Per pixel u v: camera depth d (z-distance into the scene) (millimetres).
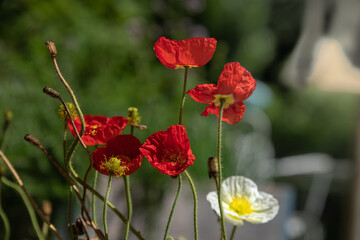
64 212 1764
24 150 1733
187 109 2680
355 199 2727
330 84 1978
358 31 1883
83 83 2684
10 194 1718
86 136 784
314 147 7488
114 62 2932
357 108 2723
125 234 766
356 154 2721
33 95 1854
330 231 4590
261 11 8852
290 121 7516
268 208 827
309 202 3414
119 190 1928
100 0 3254
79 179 767
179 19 3635
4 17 2836
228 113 811
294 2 9133
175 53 787
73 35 2855
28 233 1726
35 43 2488
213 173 787
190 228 2057
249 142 2779
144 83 2877
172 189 2088
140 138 2109
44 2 2883
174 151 760
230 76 776
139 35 3158
